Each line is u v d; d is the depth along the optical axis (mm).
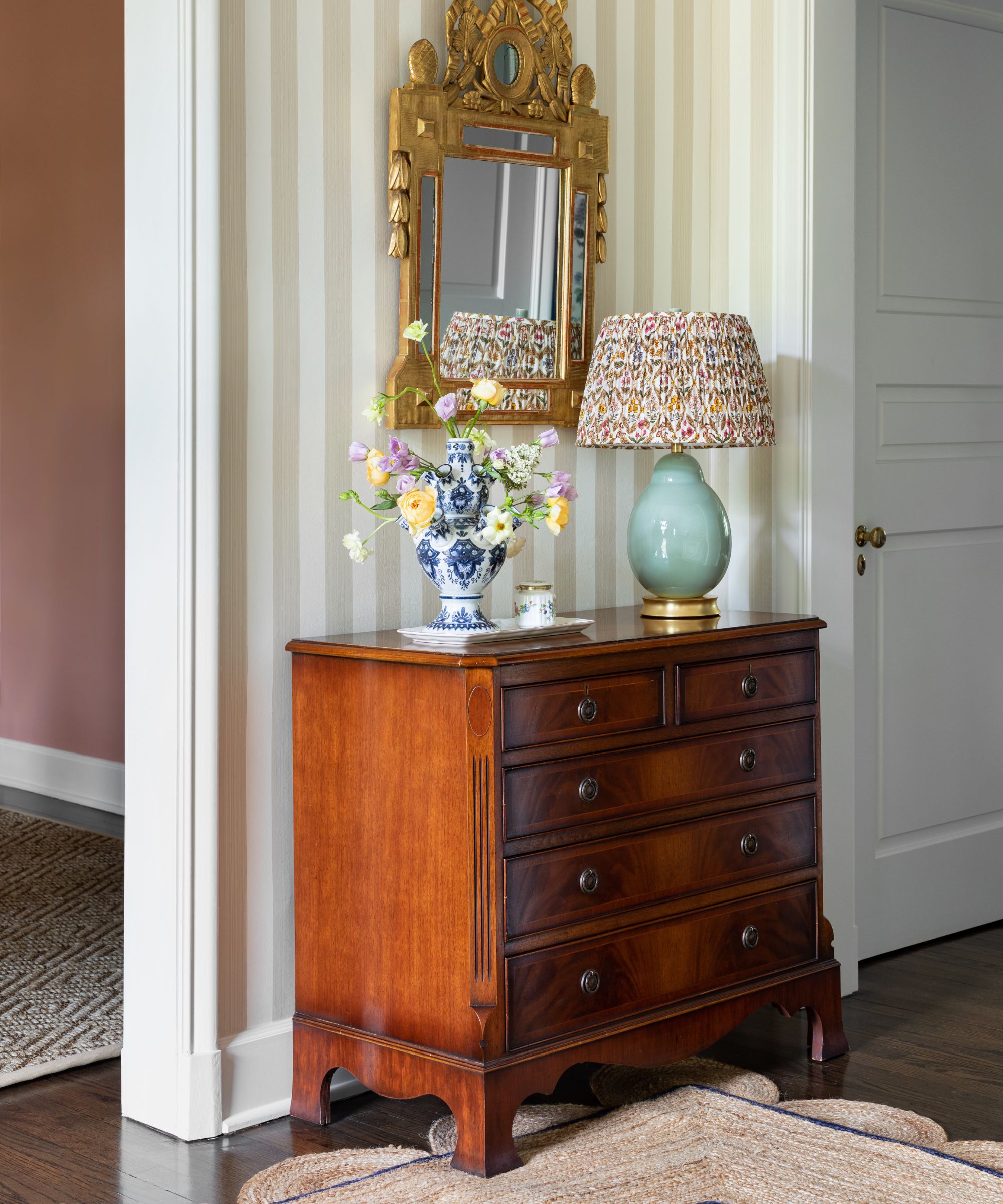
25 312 5441
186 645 2602
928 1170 2412
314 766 2686
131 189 2656
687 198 3477
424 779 2480
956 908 3941
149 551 2662
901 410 3734
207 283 2578
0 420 5621
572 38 3182
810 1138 2541
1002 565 4035
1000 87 3939
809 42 3324
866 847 3682
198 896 2635
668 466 3051
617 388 2924
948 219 3822
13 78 5422
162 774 2656
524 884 2455
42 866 4516
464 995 2426
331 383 2820
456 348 2986
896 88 3670
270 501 2730
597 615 3117
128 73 2650
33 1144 2607
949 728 3900
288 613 2764
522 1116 2664
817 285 3373
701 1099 2719
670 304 3451
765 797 2912
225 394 2652
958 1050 3049
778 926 2934
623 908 2627
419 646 2557
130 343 2678
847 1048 3055
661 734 2695
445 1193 2326
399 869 2529
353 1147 2578
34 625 5559
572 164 3158
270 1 2693
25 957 3664
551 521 2666
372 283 2881
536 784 2473
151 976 2691
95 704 5309
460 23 2957
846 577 3479
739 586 3475
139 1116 2713
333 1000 2676
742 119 3449
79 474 5277
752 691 2871
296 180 2750
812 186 3342
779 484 3424
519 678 2434
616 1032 2588
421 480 2770
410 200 2881
